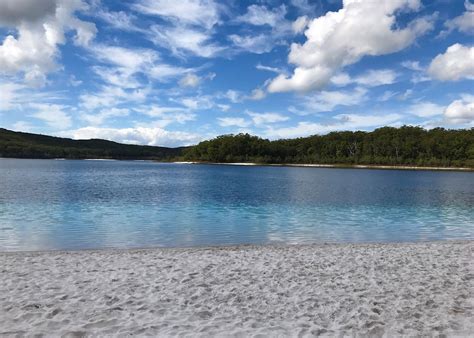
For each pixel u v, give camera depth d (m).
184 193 34.38
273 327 6.23
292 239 15.26
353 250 12.27
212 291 7.99
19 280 8.54
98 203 25.97
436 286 8.44
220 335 5.92
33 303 7.10
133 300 7.37
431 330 6.17
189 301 7.38
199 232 16.44
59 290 7.89
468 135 138.88
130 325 6.24
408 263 10.49
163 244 14.08
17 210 22.03
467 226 18.64
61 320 6.38
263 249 12.48
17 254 11.29
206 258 10.96
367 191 39.12
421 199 31.45
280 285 8.45
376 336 5.98
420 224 19.14
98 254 11.41
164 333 5.97
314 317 6.68
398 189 42.22
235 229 17.20
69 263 10.20
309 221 19.66
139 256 11.18
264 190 38.62
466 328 6.25
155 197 30.52
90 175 62.59
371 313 6.86
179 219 19.77
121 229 16.81
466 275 9.33
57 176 57.50
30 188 36.38
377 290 8.14
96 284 8.34
